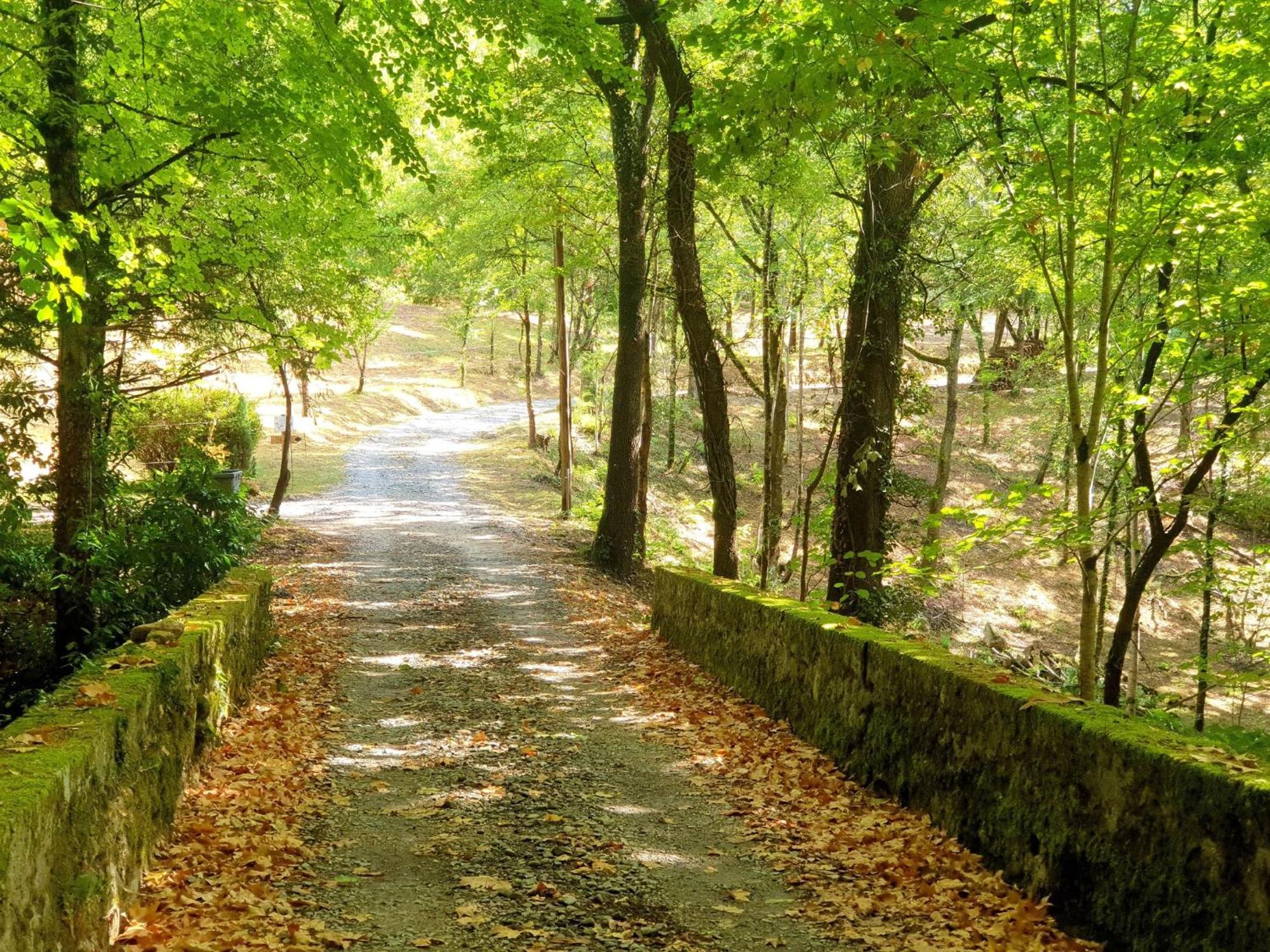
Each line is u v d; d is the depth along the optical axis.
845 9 6.36
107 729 3.71
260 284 12.78
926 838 5.27
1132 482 8.95
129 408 11.92
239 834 4.92
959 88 7.24
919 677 5.84
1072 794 4.33
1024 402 33.34
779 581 19.70
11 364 10.70
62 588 8.70
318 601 13.34
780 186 13.06
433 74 8.08
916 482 12.02
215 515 10.24
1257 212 6.93
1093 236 8.34
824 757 6.92
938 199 14.38
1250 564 11.81
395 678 9.50
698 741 7.58
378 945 3.78
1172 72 6.66
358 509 23.80
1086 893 4.12
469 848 5.03
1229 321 7.97
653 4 11.62
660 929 4.11
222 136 8.11
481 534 20.86
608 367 36.53
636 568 18.66
